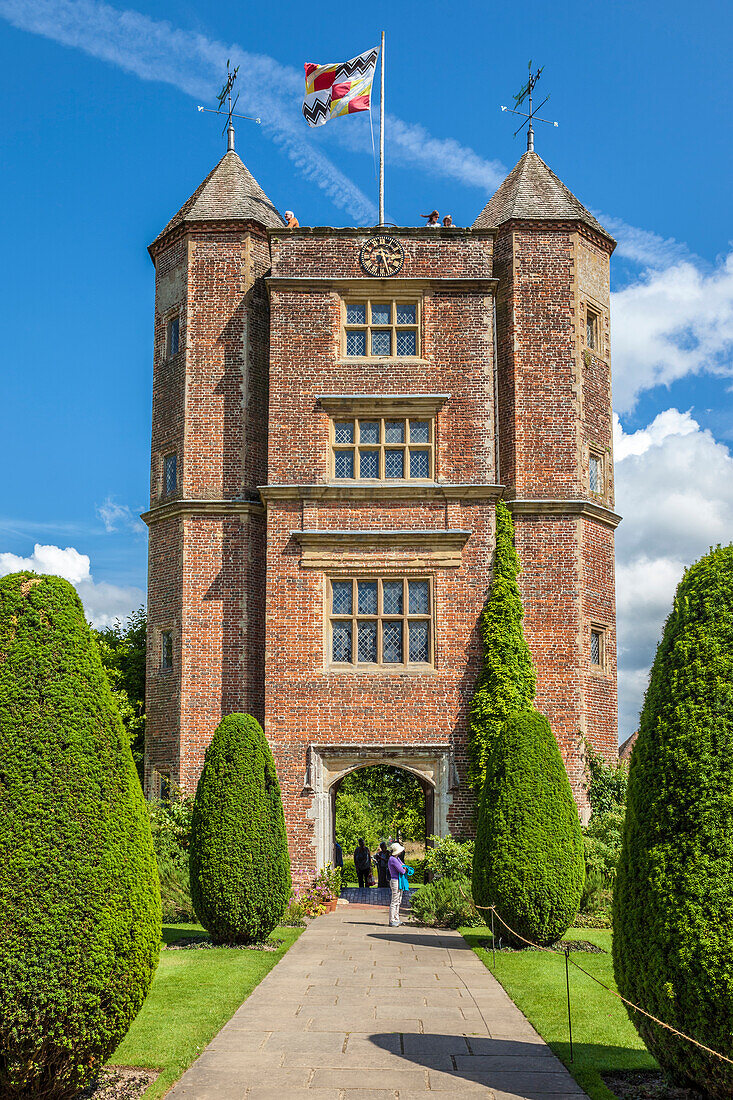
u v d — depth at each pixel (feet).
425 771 66.54
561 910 48.08
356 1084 27.35
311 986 39.75
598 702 72.79
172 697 72.54
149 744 74.38
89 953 24.73
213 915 48.70
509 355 75.20
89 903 25.12
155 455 78.69
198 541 73.56
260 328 77.15
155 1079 27.61
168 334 79.56
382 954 47.60
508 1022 34.06
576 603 71.82
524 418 74.28
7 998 23.70
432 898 59.41
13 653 27.09
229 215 77.97
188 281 77.30
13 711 26.35
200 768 70.44
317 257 73.05
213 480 74.69
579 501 72.79
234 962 44.06
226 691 71.46
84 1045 24.67
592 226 79.10
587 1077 27.76
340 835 134.31
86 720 27.07
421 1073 28.32
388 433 71.46
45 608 27.89
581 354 75.97
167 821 63.93
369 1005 36.47
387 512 69.46
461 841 65.00
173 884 58.65
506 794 49.62
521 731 50.75
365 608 68.69
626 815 27.66
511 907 47.98
